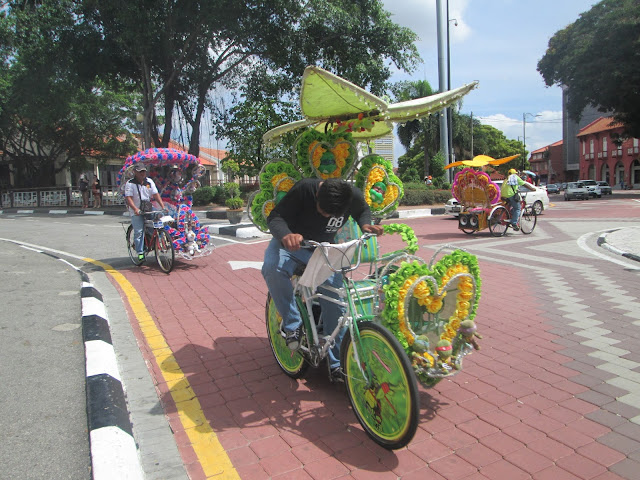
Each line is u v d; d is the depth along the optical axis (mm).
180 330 5020
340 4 20000
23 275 7598
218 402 3441
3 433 3049
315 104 3713
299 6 19281
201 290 6684
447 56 24188
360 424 3006
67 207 25922
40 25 19250
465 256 3064
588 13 32594
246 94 22328
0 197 29328
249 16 19156
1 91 23719
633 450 2748
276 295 3424
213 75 22859
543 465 2629
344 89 3256
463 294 3084
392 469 2627
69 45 19969
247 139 13844
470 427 3027
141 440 2945
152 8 18078
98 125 26953
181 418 3221
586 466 2609
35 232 13797
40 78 20766
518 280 7035
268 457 2770
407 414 2561
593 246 10195
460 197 12719
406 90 30422
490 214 11641
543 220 16438
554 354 4180
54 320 5285
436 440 2895
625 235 11195
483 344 4453
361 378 2906
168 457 2770
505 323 5055
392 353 2646
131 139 29344
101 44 19844
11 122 25906
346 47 20922
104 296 6312
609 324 4949
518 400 3365
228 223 15062
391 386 2672
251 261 8758
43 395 3549
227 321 5309
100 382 3539
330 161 4191
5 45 22469
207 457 2777
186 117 23922
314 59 21203
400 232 3773
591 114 63750
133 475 2531
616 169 54906
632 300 5809
